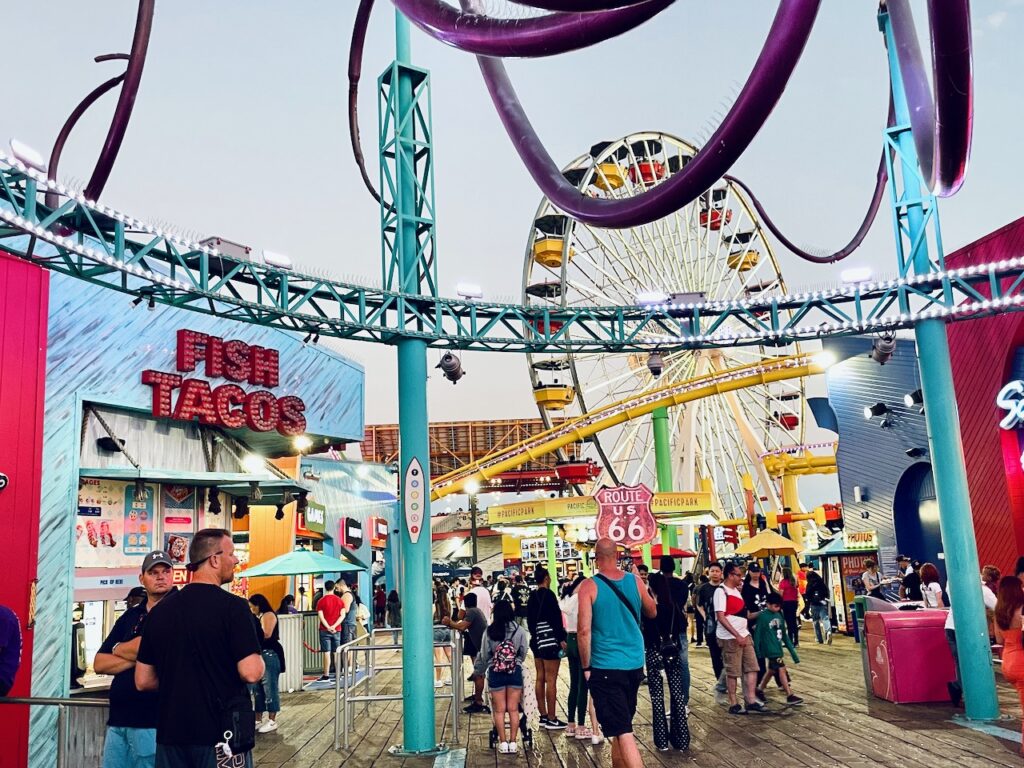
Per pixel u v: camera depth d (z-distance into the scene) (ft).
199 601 14.03
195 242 30.07
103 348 43.96
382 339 35.76
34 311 33.81
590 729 32.91
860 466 78.13
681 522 96.63
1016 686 26.30
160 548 46.91
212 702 13.58
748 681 35.73
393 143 37.37
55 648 37.04
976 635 33.32
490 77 32.83
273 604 71.31
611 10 20.67
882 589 59.82
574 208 29.14
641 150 136.46
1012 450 57.21
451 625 41.70
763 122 22.81
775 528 134.31
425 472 35.19
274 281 33.45
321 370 64.59
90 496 42.91
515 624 31.78
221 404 51.93
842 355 79.87
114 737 16.74
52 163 27.45
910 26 31.78
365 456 331.77
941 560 69.77
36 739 35.37
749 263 141.90
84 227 28.45
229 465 53.52
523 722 32.68
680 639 30.14
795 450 131.54
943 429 35.35
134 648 16.79
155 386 47.57
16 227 24.67
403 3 24.97
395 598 85.35
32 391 33.32
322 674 60.08
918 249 36.73
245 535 72.90
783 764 26.55
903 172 37.29
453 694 33.91
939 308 35.55
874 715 34.19
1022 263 34.91
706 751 28.81
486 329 38.01
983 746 28.14
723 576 39.04
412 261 36.68
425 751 32.07
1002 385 57.52
